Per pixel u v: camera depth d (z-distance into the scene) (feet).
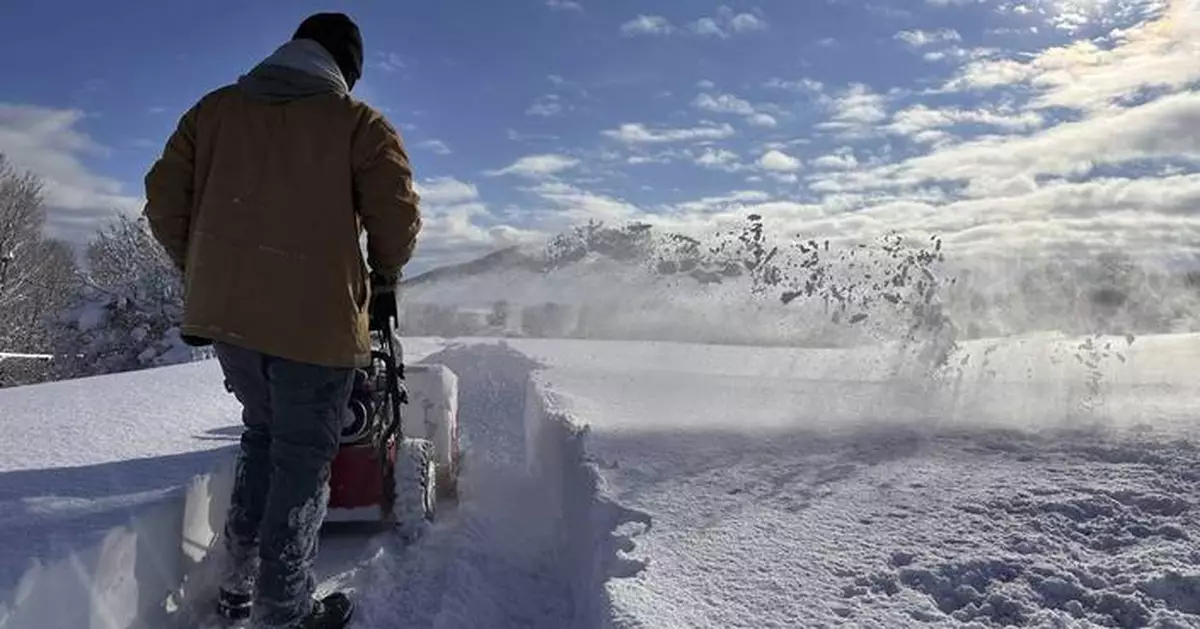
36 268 115.65
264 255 11.05
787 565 10.59
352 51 12.59
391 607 12.60
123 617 11.18
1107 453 15.01
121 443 18.37
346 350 11.28
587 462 15.25
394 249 11.78
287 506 11.31
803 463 15.35
